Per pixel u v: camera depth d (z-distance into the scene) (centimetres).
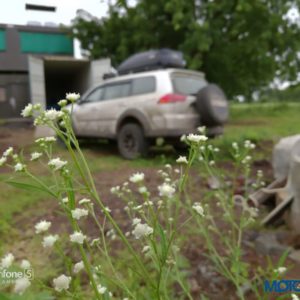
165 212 158
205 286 240
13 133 1116
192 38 1527
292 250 284
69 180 103
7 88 1598
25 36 1634
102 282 125
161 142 631
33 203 413
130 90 695
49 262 268
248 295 227
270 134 934
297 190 321
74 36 1767
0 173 522
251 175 514
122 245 288
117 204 397
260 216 367
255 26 1714
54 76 1842
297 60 1884
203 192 423
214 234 320
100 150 810
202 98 612
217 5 1609
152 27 1708
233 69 1847
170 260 162
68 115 111
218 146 726
